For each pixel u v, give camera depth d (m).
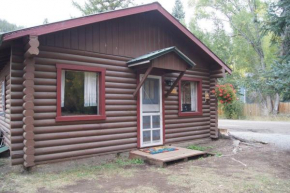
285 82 6.64
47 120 5.27
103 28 6.30
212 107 9.20
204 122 8.98
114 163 5.95
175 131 7.94
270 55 22.64
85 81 6.02
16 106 5.13
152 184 4.35
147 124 7.13
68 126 5.56
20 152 5.09
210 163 5.91
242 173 5.01
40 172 5.10
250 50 23.34
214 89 9.11
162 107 7.52
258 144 8.54
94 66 6.04
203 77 8.99
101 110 6.09
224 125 16.50
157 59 6.15
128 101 6.69
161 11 7.00
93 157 5.95
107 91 6.25
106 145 6.19
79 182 4.50
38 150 5.13
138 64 6.36
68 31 5.66
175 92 7.95
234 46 24.36
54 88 5.40
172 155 6.13
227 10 24.05
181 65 6.66
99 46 6.18
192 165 5.72
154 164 5.79
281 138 9.98
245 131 13.03
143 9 6.52
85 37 5.94
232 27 24.17
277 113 22.73
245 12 22.47
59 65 5.47
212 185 4.26
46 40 5.33
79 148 5.71
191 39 7.91
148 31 7.34
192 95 8.84
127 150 6.62
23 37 4.98
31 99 4.94
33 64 4.98
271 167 5.53
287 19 8.19
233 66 25.17
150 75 7.23
